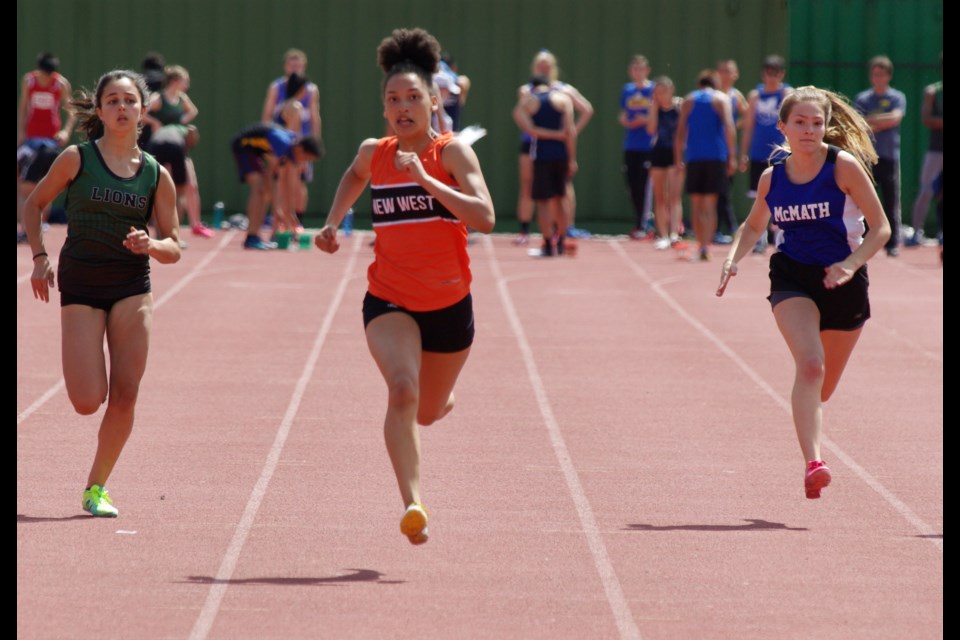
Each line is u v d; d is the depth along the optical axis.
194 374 33.69
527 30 72.38
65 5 72.00
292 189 60.94
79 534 20.44
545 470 25.06
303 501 22.66
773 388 33.16
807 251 22.66
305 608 17.27
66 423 28.19
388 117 19.41
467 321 19.70
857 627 16.88
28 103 60.94
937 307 46.25
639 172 66.94
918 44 71.81
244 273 51.53
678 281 51.69
